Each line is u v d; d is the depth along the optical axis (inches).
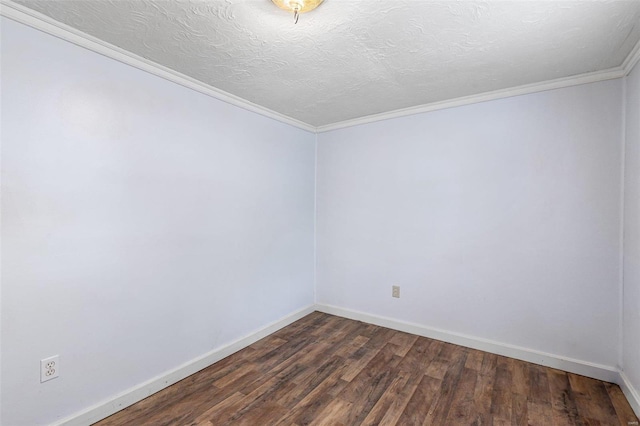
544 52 69.6
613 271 79.8
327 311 134.7
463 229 101.9
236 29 60.7
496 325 96.5
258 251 109.0
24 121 57.2
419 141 110.1
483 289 98.6
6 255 55.6
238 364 91.4
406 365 90.1
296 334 112.7
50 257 60.6
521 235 92.2
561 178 86.2
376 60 73.5
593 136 81.9
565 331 86.2
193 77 83.7
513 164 93.1
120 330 71.4
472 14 55.4
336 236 132.2
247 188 104.5
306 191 133.2
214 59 73.4
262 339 108.7
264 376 84.9
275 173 116.3
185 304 85.3
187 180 85.6
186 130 85.0
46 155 59.9
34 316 58.7
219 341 94.6
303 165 131.1
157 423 66.4
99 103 67.3
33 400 58.5
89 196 66.1
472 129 99.7
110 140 69.2
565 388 78.0
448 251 104.8
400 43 65.6
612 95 79.2
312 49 68.5
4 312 55.4
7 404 55.8
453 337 104.0
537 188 89.7
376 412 70.0
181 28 60.6
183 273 84.8
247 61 74.2
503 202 94.9
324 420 67.4
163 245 80.0
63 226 62.4
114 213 70.1
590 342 82.8
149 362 76.8
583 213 83.4
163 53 70.6
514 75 82.4
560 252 86.7
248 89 92.0
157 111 78.1
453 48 67.9
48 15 57.1
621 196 78.5
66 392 62.7
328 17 56.3
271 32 61.6
